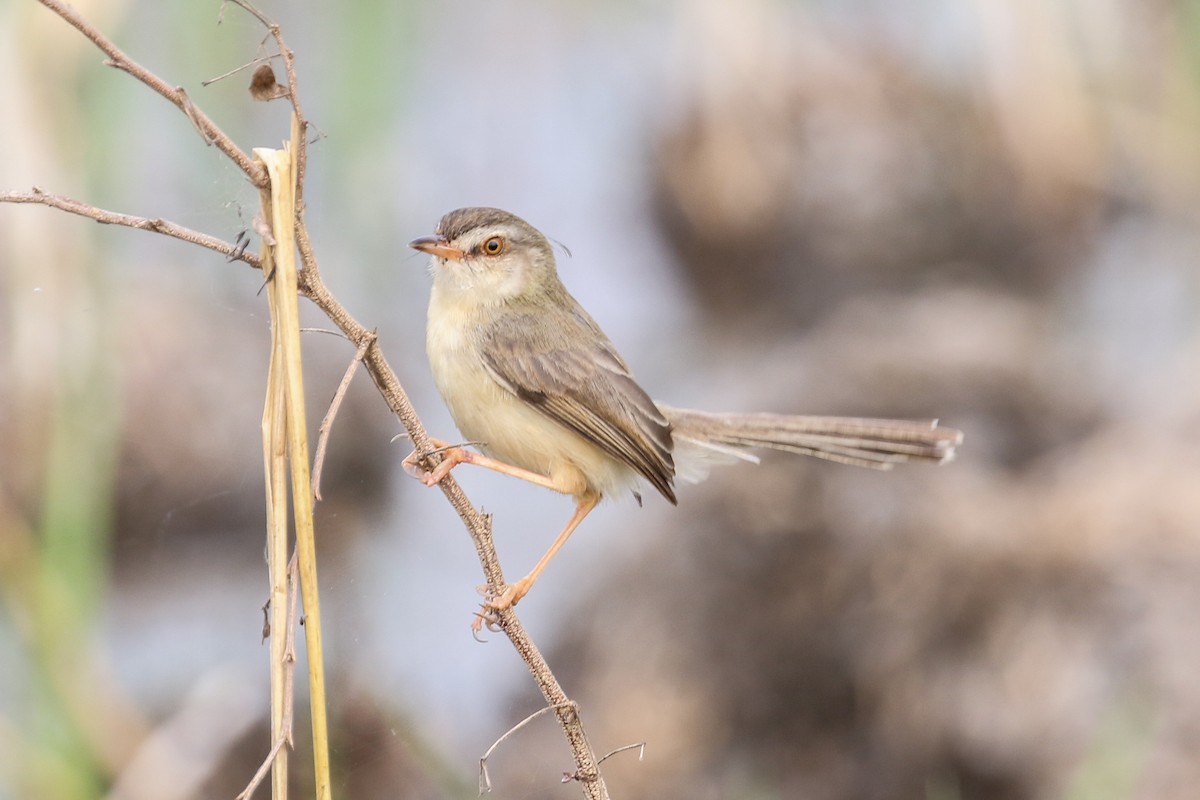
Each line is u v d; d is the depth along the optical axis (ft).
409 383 51.78
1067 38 58.44
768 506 41.98
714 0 64.54
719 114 64.69
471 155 62.64
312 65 54.24
